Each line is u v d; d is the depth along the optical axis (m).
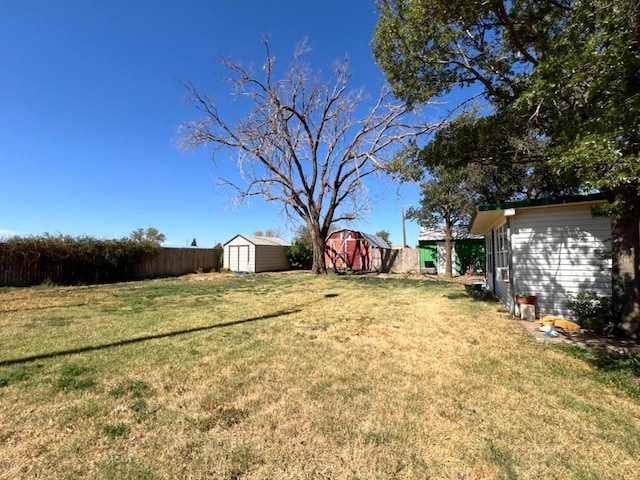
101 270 16.14
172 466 2.26
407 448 2.47
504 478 2.16
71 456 2.34
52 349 4.73
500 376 3.83
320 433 2.65
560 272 6.78
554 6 5.33
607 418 2.90
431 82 6.66
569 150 3.51
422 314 7.50
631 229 5.42
